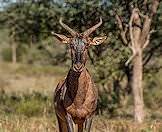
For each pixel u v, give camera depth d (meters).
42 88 42.00
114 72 28.17
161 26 26.83
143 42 24.47
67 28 16.16
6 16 30.70
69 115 16.38
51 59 32.78
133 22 24.53
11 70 72.19
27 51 83.62
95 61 26.62
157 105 33.69
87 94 16.12
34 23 29.44
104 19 25.42
